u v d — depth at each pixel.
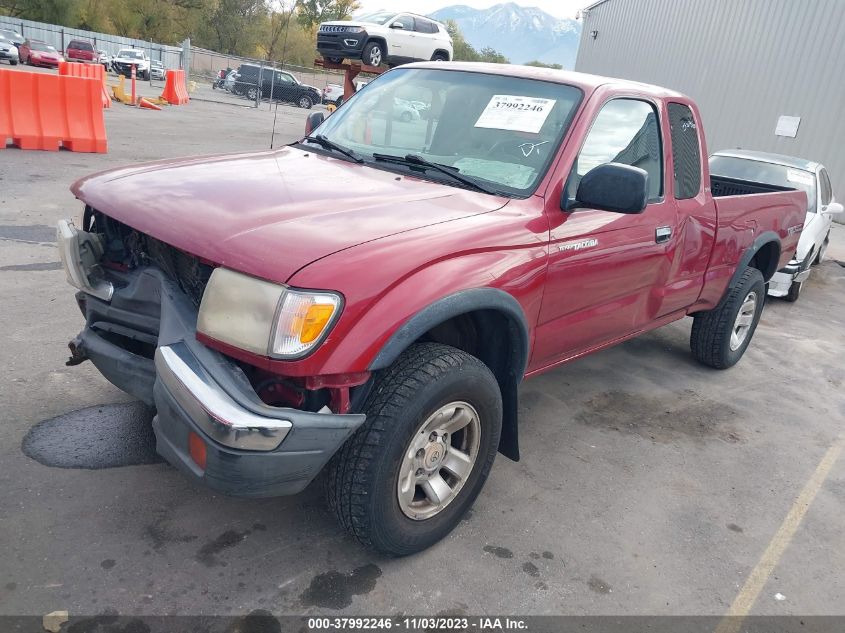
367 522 2.60
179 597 2.52
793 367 6.08
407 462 2.66
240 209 2.62
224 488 2.30
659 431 4.42
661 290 4.18
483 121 3.53
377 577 2.76
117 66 35.84
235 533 2.90
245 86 32.97
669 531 3.34
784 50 19.88
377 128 3.79
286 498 3.18
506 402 3.22
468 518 3.22
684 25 23.11
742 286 5.21
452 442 3.01
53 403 3.69
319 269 2.29
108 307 2.95
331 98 35.44
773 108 20.20
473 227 2.79
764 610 2.87
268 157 3.54
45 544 2.69
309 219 2.58
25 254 6.09
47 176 9.26
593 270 3.41
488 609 2.67
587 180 3.04
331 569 2.77
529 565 2.96
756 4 20.58
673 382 5.29
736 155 9.52
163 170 3.15
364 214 2.70
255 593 2.59
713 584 3.00
